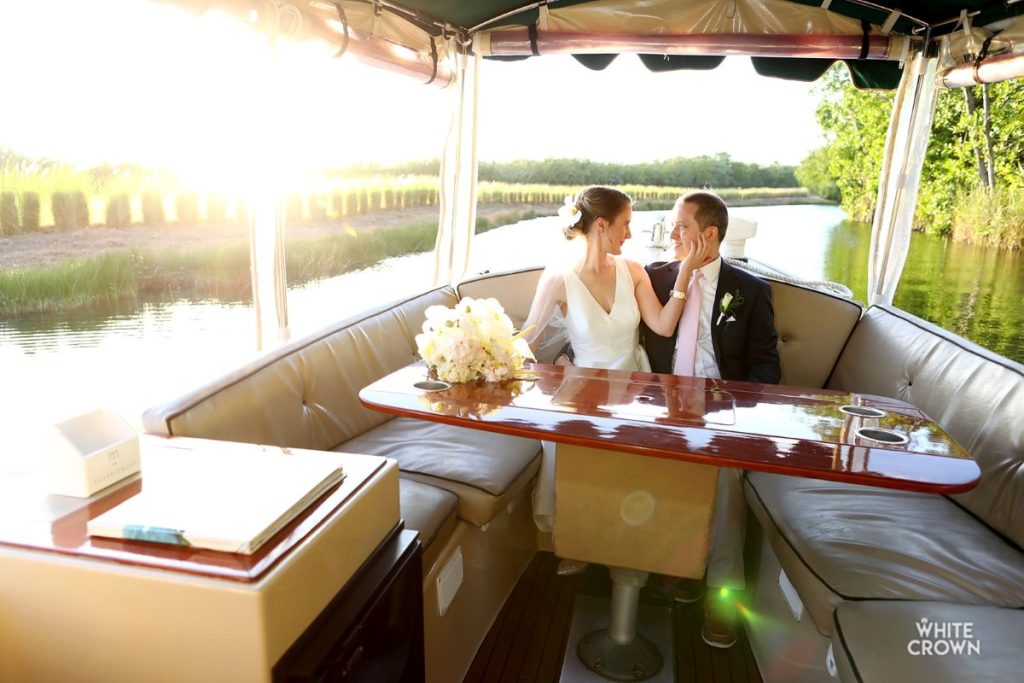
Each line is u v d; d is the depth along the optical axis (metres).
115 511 1.04
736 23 3.22
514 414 1.70
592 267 2.65
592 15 3.30
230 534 0.96
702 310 2.64
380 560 1.22
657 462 1.70
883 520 1.92
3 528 1.02
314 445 2.22
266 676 0.90
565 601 2.40
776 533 1.96
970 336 3.36
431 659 1.80
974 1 2.72
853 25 3.11
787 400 1.89
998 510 1.88
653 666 2.00
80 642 0.96
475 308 2.05
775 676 1.95
